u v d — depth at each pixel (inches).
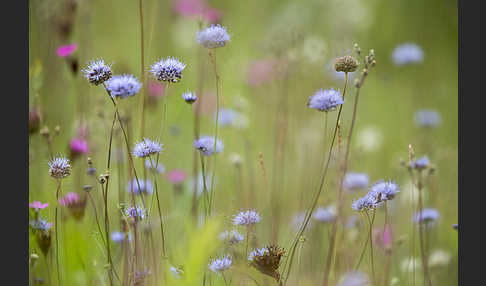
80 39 68.4
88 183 61.7
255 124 72.1
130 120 61.1
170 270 54.7
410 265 61.9
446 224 65.7
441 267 62.0
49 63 67.3
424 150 72.1
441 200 66.6
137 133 61.6
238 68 73.2
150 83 64.6
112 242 59.4
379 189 56.7
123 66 70.9
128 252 57.1
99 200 60.3
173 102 70.6
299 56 68.4
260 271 55.5
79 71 64.9
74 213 57.7
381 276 59.7
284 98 67.6
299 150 67.6
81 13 68.7
